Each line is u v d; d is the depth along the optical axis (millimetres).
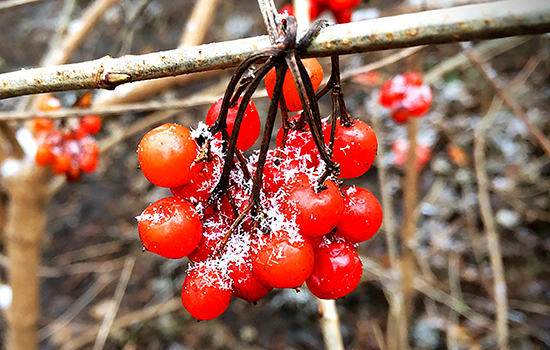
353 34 108
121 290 404
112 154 535
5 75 122
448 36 104
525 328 403
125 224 494
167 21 601
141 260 473
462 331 415
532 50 584
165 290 452
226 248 124
